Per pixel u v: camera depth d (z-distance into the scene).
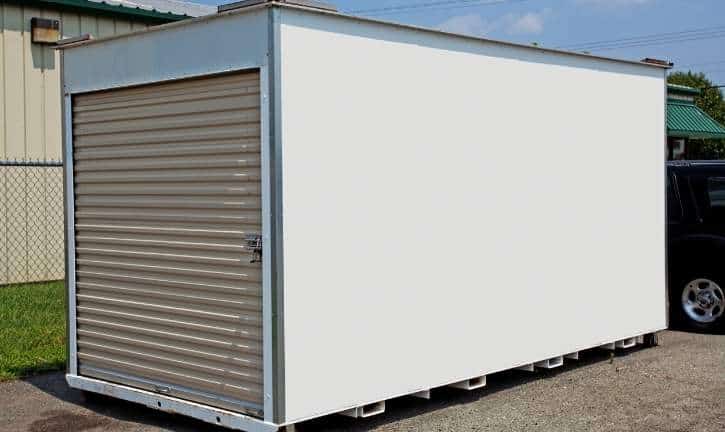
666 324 8.00
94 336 6.11
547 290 6.68
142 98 5.68
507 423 5.54
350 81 5.21
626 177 7.50
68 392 6.41
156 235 5.62
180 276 5.48
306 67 4.96
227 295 5.18
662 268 7.94
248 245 5.01
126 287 5.86
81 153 6.13
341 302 5.18
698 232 8.73
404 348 5.57
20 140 11.85
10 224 11.70
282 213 4.85
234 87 5.09
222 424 5.16
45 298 9.97
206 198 5.29
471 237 6.04
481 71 6.11
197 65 5.26
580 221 7.01
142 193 5.71
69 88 6.17
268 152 4.86
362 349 5.30
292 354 4.91
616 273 7.39
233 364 5.15
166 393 5.60
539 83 6.60
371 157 5.35
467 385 6.07
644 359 7.48
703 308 8.74
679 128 22.08
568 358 7.32
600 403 6.02
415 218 5.63
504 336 6.31
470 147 6.02
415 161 5.63
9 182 11.73
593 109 7.14
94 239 6.07
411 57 5.59
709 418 5.64
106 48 5.86
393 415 5.74
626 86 7.50
